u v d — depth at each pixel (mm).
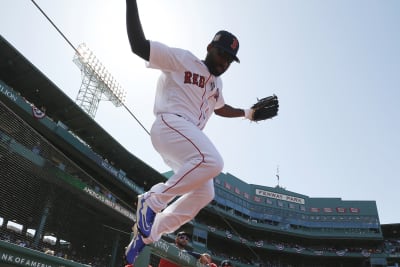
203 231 47125
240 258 53312
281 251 54312
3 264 3852
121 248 8297
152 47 2217
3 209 6590
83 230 8016
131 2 2059
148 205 2182
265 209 56844
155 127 2410
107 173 32219
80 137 32688
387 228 56562
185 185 2221
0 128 6758
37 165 7172
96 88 37219
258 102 3240
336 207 58000
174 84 2432
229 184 54719
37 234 6867
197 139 2293
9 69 26109
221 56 2484
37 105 29047
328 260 55625
